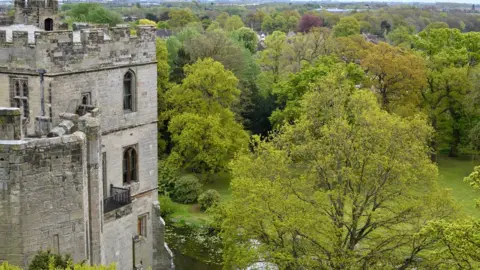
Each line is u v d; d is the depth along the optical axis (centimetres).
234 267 5762
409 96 8962
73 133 3225
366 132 4359
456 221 3528
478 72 8906
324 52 10975
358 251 4253
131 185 4881
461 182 8350
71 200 3164
